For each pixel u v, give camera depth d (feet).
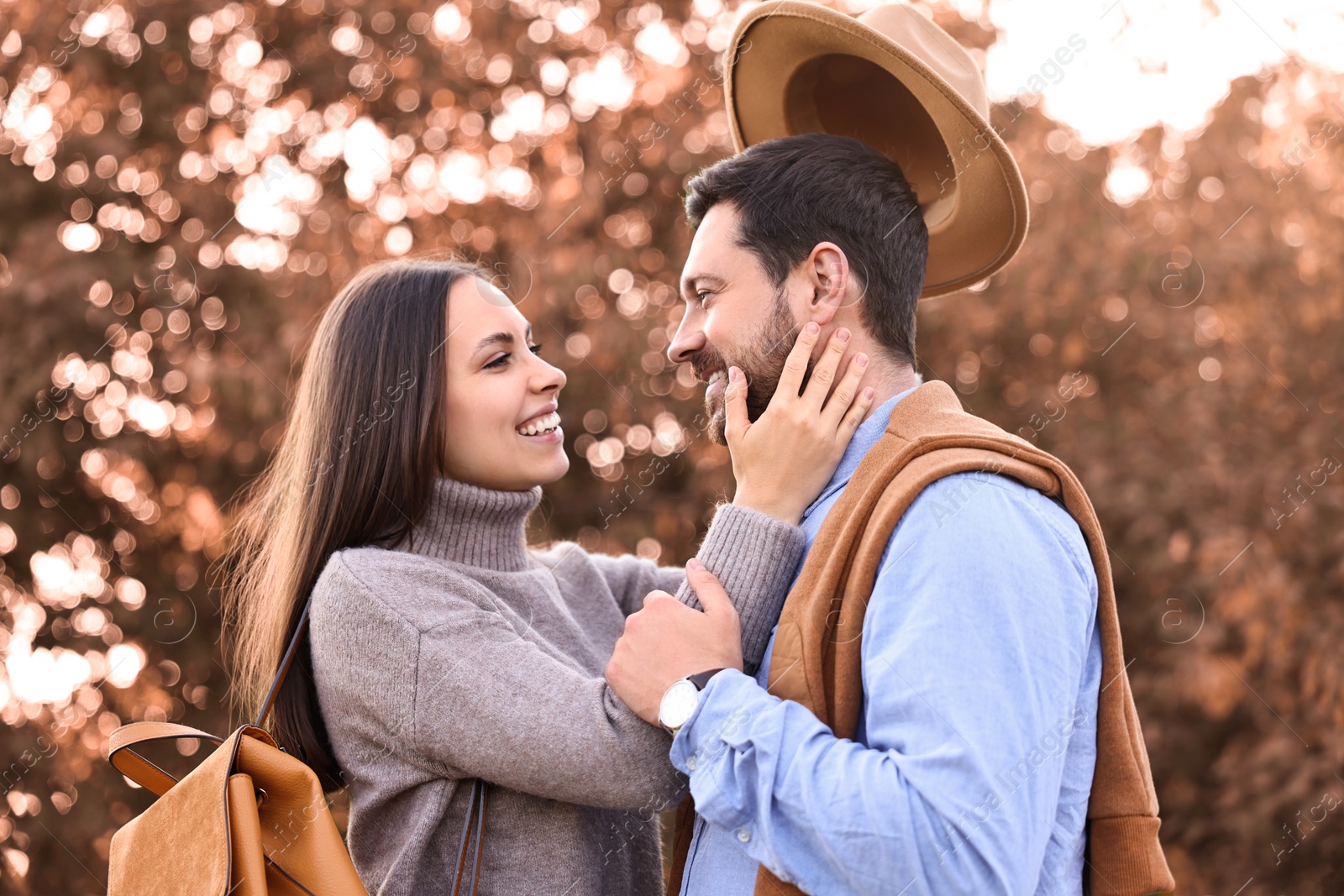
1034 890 3.85
